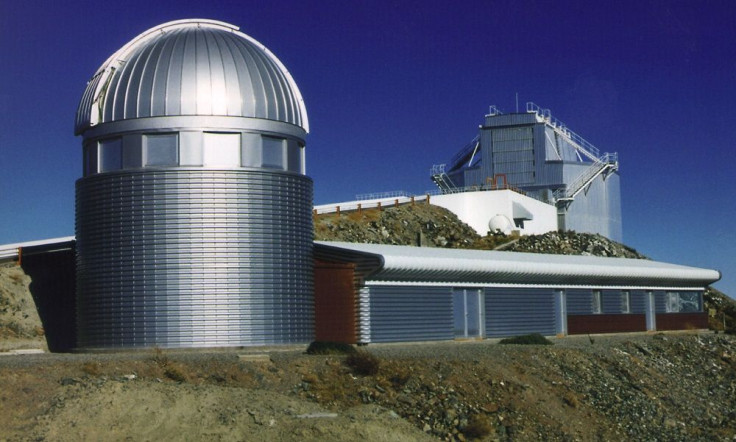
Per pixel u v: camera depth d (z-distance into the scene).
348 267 42.06
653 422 36.44
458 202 92.06
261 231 38.62
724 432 37.34
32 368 26.80
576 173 103.62
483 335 48.72
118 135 39.12
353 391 30.05
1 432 23.47
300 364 31.08
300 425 25.30
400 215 85.56
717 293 84.81
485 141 104.81
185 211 37.78
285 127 40.19
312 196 41.56
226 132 38.72
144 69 39.16
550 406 33.66
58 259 44.94
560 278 54.31
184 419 24.89
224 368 29.56
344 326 41.72
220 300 37.62
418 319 44.38
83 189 39.62
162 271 37.62
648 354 47.44
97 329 38.53
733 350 54.56
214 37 40.22
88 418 24.38
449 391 31.56
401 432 26.42
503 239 87.00
